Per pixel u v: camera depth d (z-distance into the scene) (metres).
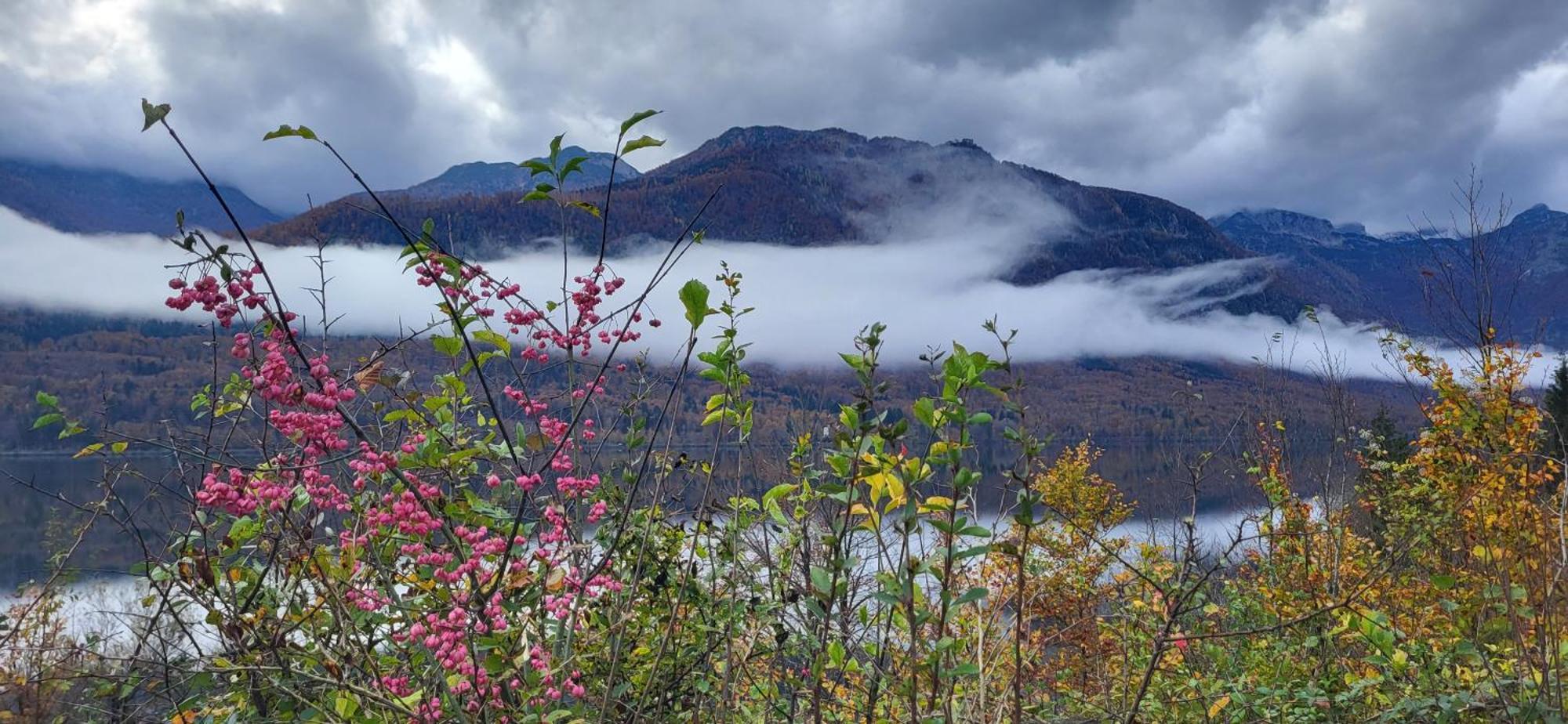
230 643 3.00
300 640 3.53
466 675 2.58
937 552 2.66
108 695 3.70
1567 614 3.81
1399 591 5.04
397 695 2.79
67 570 4.29
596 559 3.72
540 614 2.85
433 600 2.82
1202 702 4.54
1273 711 4.38
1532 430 5.17
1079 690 5.32
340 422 2.75
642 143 3.11
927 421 2.56
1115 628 5.18
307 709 3.01
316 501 2.87
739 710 3.98
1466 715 3.87
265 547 3.34
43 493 3.49
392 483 3.18
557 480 3.02
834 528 3.04
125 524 3.46
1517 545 4.05
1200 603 4.72
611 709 3.26
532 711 2.60
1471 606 4.21
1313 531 4.26
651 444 3.14
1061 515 2.99
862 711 3.57
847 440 2.68
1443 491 5.52
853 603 3.23
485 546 2.76
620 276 3.24
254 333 2.69
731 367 3.48
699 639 3.81
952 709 3.14
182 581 3.23
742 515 3.66
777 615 3.69
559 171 3.13
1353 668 4.63
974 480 2.50
